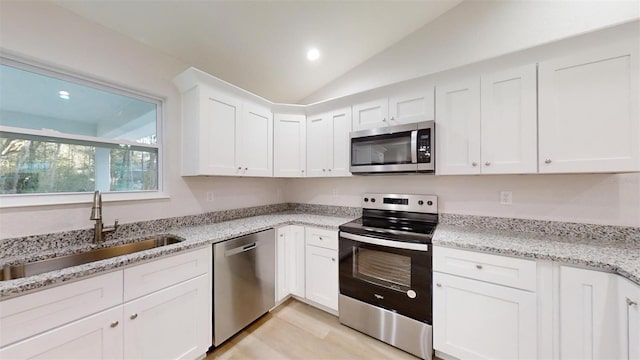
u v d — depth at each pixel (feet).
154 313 4.55
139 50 6.08
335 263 6.98
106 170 5.77
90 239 5.27
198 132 6.32
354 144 7.38
